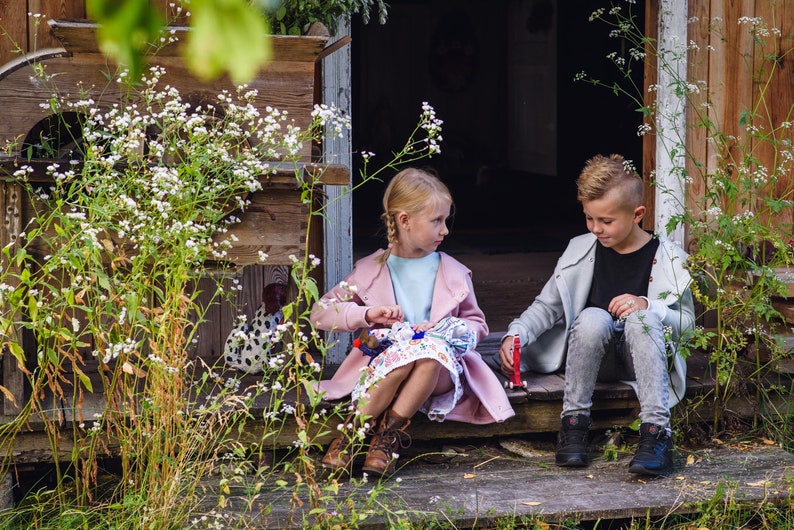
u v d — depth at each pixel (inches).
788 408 145.9
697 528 117.5
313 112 116.2
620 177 132.6
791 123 156.3
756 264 149.4
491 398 130.9
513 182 420.8
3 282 117.8
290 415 131.0
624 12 343.9
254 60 31.4
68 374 141.3
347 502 110.9
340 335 158.9
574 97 387.2
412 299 134.4
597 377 140.1
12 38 143.3
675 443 136.2
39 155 132.9
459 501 118.7
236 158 122.5
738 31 167.6
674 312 134.2
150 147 112.8
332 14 141.6
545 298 142.8
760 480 125.6
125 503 109.0
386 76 452.8
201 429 113.6
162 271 124.3
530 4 414.9
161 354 106.5
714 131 168.2
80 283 118.6
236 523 111.2
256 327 143.7
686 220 145.2
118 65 124.3
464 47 454.3
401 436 133.0
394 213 131.5
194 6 31.9
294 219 127.3
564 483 125.3
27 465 125.6
